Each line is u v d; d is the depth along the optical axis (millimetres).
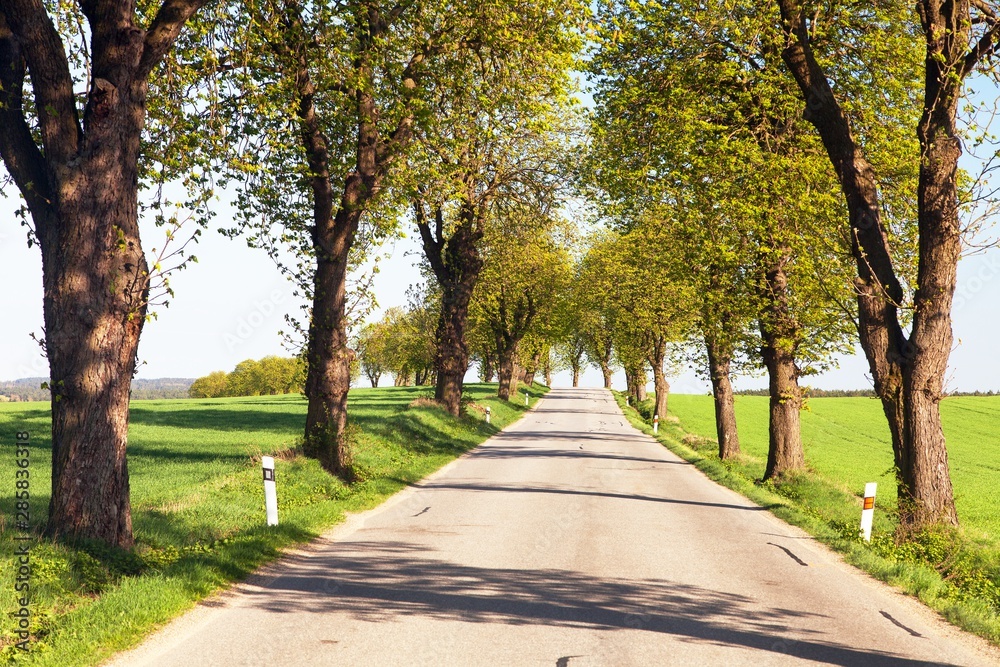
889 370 14719
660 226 26359
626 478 21969
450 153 20656
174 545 10906
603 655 6762
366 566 10242
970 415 78125
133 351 10219
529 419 53656
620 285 49125
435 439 30547
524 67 18703
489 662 6504
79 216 9773
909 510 14102
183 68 14195
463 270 38188
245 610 8047
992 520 24734
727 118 22328
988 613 9094
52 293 9828
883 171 20453
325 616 7836
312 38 16516
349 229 18875
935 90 13805
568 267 56594
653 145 23203
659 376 53656
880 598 9500
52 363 9844
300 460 18500
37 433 30297
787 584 9977
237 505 14078
